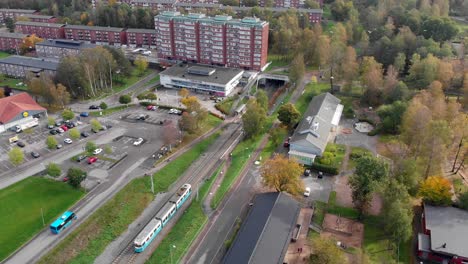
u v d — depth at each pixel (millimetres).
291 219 109750
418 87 191250
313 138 148875
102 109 191875
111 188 131125
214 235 113188
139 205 124688
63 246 108062
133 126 175000
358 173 114875
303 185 125250
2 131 167875
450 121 147625
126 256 106125
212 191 131875
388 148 155125
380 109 170625
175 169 143125
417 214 119062
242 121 171000
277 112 189375
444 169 140750
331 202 125250
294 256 104625
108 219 118312
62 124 176125
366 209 115438
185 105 184250
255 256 96375
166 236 113500
